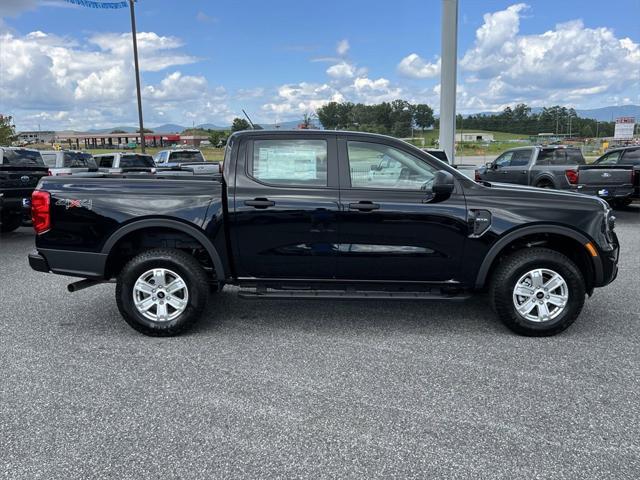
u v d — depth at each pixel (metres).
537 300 4.45
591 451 2.80
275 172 4.51
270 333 4.64
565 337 4.51
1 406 3.29
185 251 4.80
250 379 3.70
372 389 3.54
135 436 2.95
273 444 2.87
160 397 3.42
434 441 2.90
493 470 2.64
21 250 8.88
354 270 4.50
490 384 3.60
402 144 4.49
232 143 4.55
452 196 4.44
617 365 3.92
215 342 4.42
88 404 3.32
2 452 2.80
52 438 2.93
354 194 4.41
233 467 2.67
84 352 4.20
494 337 4.53
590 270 4.56
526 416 3.17
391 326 4.83
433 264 4.47
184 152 20.67
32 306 5.49
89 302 5.65
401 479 2.57
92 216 4.43
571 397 3.41
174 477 2.59
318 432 2.99
